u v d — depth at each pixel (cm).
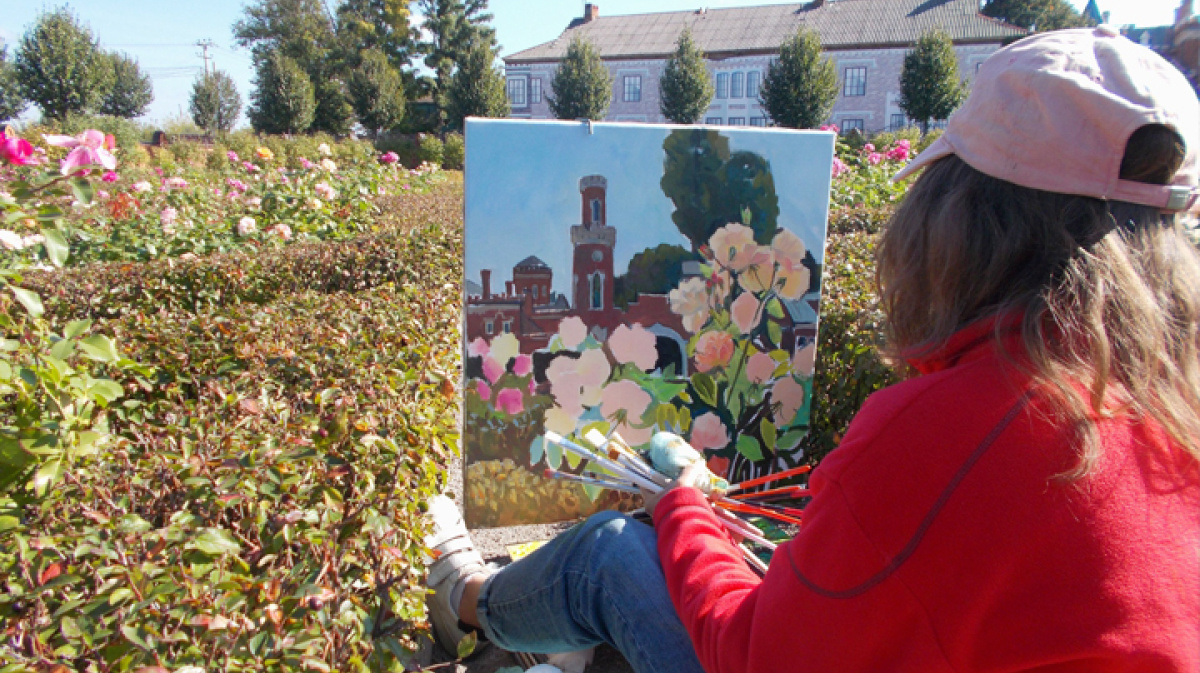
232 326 313
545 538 268
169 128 3925
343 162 1306
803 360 246
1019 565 78
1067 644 76
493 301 222
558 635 168
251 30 5884
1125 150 82
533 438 234
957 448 81
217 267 533
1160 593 75
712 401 242
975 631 80
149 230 696
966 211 90
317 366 256
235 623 119
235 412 210
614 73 4809
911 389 88
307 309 353
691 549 129
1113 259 81
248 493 154
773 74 3941
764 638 98
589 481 198
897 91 4266
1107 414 77
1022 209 87
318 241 722
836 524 87
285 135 3781
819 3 4719
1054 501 77
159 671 103
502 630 179
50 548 133
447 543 206
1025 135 85
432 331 327
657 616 147
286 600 130
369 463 182
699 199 228
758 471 252
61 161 229
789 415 249
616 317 229
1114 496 77
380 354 270
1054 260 84
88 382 185
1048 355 81
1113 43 87
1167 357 80
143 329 308
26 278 478
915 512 81
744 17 4825
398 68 5378
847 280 351
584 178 220
